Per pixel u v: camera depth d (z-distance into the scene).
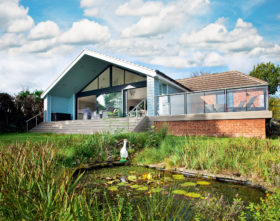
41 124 13.16
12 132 12.05
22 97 14.12
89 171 3.80
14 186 1.79
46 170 2.09
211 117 8.18
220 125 8.11
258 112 7.33
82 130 10.30
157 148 5.57
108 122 9.80
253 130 7.50
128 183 2.97
